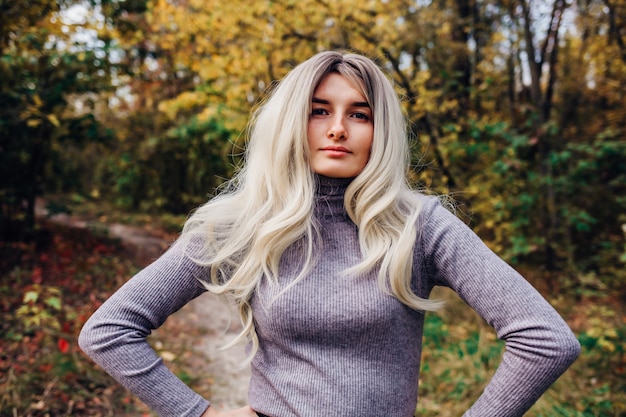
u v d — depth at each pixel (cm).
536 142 557
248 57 559
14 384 299
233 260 123
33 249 580
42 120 545
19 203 606
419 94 515
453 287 114
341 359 110
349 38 530
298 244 118
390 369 111
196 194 1100
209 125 881
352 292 111
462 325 434
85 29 551
